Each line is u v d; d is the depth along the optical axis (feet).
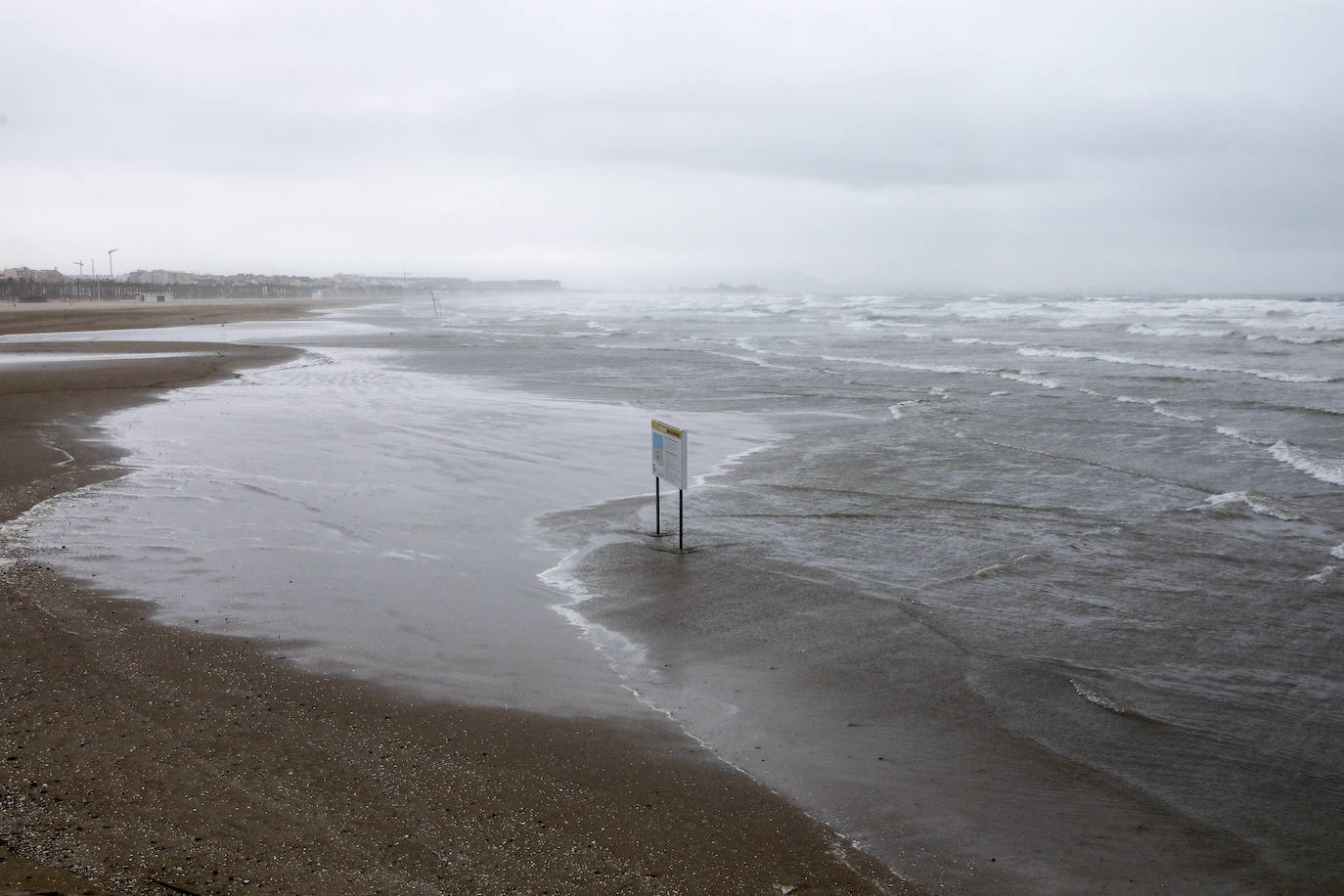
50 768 17.11
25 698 20.26
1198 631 26.35
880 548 34.65
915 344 150.61
